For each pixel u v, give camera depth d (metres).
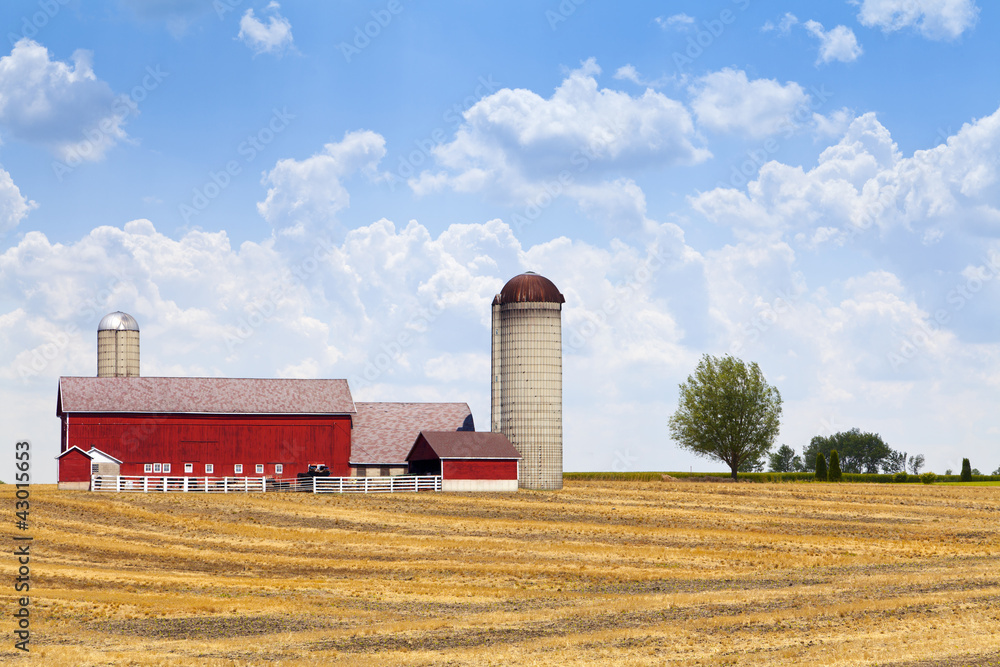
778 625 32.75
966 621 32.28
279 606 38.28
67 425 81.12
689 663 27.75
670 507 70.69
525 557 52.44
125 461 81.50
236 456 84.19
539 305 85.19
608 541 57.38
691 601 38.41
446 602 39.56
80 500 68.06
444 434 82.50
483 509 68.75
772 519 65.62
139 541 56.47
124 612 36.94
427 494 76.44
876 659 27.33
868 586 41.22
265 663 28.73
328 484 76.75
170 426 83.00
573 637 31.80
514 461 81.75
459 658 29.06
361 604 39.06
